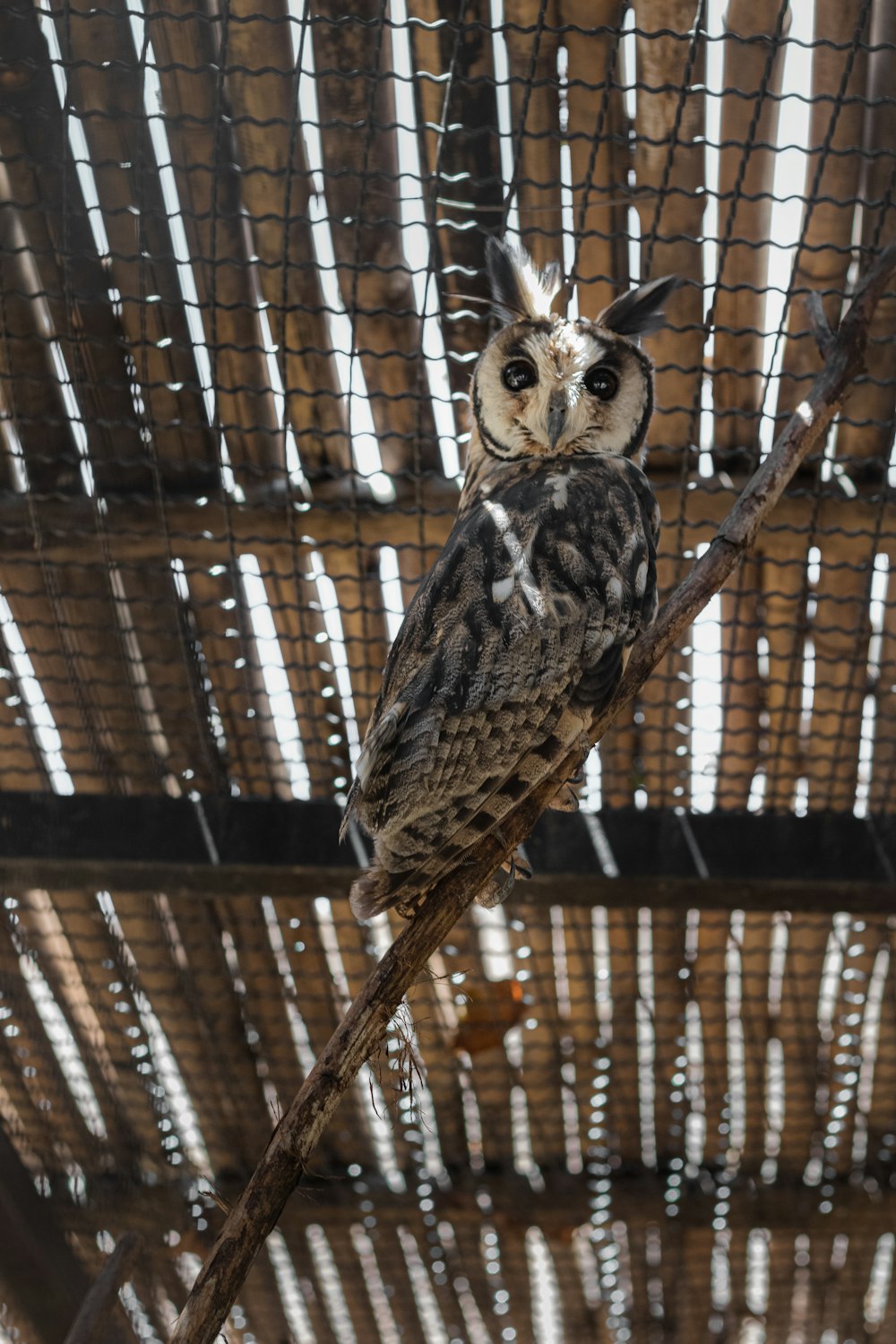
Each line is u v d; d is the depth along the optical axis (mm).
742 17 3662
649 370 3648
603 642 2977
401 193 3734
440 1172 5918
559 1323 6555
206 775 4789
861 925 5082
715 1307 6508
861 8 3629
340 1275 6207
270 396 4156
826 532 4250
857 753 4699
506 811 2842
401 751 2912
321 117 3715
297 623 4500
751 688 4668
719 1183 5969
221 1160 5820
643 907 4594
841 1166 5949
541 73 3697
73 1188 5594
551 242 3992
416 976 2484
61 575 4328
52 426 4137
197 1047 5496
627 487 3385
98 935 4996
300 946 5137
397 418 4199
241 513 4211
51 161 3686
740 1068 5664
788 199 3738
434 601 3125
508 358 3596
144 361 4004
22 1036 5270
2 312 3838
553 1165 5969
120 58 3576
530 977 5277
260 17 3426
